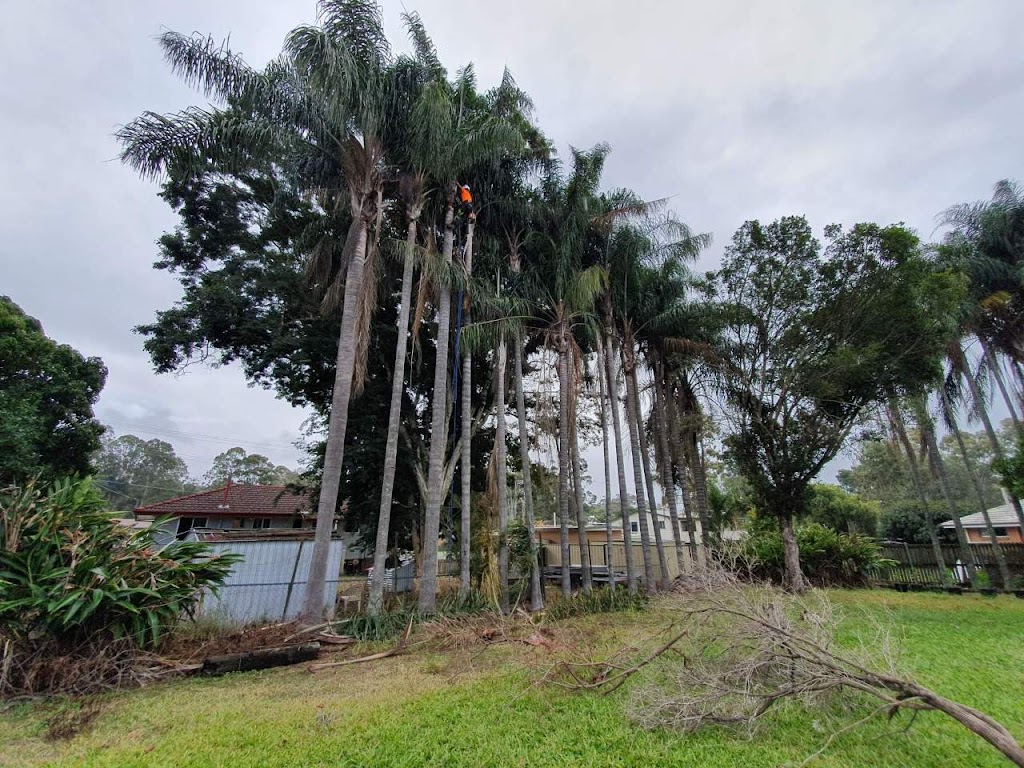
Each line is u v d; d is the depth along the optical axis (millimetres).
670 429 18859
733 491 22062
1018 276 16625
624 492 15484
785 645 4457
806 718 4656
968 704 5055
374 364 16875
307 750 4363
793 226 13438
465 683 6391
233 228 15828
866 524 28562
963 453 17812
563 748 4238
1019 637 8391
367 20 11266
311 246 14469
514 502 19984
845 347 12352
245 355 16156
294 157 11398
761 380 14266
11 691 6016
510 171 15203
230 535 14086
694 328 16328
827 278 12930
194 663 7383
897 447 18656
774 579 16562
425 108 11445
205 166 10898
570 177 15359
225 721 5211
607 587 13148
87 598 6516
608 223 15703
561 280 14695
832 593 14438
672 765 3885
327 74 10188
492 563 12961
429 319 16297
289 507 27484
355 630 9328
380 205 12156
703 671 4691
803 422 13789
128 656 6859
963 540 16266
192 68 10273
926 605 12414
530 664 6672
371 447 15688
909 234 12172
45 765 4191
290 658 7895
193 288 15344
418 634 9195
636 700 4938
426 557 11469
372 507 17500
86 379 16406
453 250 14664
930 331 12195
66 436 15195
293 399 17297
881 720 4516
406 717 5125
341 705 5645
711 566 6582
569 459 16469
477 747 4328
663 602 7301
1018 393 18094
